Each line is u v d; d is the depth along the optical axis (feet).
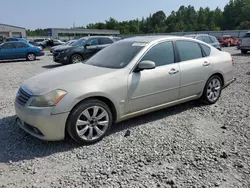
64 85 11.21
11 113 16.38
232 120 14.44
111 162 10.05
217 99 17.83
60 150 11.18
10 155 10.82
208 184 8.53
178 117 15.07
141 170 9.42
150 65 12.56
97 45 42.29
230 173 9.14
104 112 11.94
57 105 10.68
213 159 10.11
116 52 14.64
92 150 11.12
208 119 14.71
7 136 12.75
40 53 58.44
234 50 75.36
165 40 14.66
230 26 296.10
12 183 8.84
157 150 10.96
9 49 53.98
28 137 12.57
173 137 12.28
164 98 14.21
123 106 12.55
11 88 24.79
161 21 356.79
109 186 8.50
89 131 11.60
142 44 14.10
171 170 9.39
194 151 10.80
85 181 8.84
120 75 12.42
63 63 41.24
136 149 11.09
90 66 13.94
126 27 334.24
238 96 19.61
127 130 12.94
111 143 11.75
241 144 11.41
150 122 14.30
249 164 9.71
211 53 17.20
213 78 17.02
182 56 15.21
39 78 12.55
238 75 28.71
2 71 37.99
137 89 12.85
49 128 10.72
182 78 14.80
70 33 192.03
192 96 15.90
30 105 10.93
